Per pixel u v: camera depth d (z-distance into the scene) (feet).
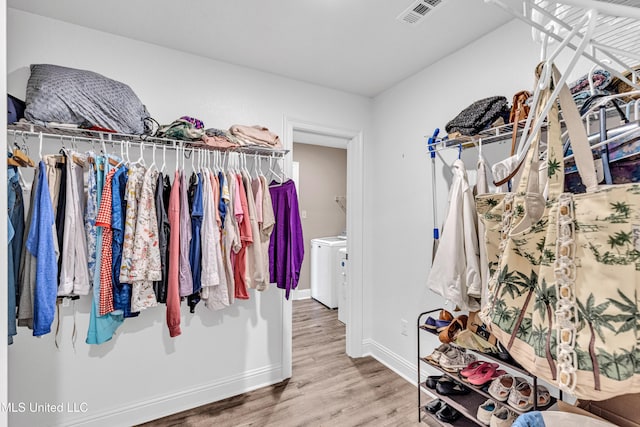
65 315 5.55
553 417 2.48
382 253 8.79
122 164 5.35
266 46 6.55
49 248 4.42
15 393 5.23
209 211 5.81
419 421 6.14
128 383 6.07
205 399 6.79
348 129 8.89
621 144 2.15
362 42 6.36
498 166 3.19
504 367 5.67
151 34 6.11
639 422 2.37
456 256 5.22
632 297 1.40
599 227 1.50
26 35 5.38
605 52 2.06
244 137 6.61
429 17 5.54
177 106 6.67
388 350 8.50
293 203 6.86
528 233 1.78
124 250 5.06
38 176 4.50
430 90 7.29
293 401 6.84
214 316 6.95
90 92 5.07
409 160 7.87
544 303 1.66
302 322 11.82
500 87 5.77
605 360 1.42
